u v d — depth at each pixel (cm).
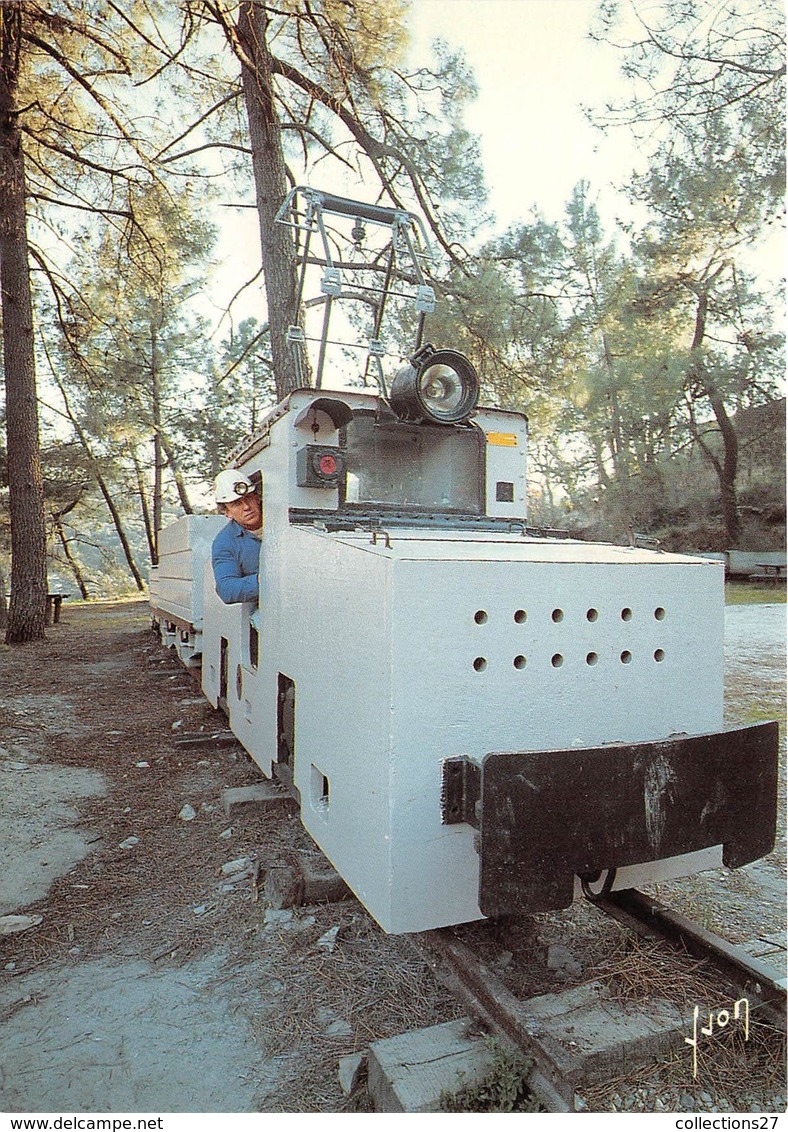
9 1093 219
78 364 1580
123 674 905
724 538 1784
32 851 389
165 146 1109
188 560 741
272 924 304
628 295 1358
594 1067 207
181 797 460
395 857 222
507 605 236
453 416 344
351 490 342
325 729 281
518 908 208
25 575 1236
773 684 716
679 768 228
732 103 1031
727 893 336
